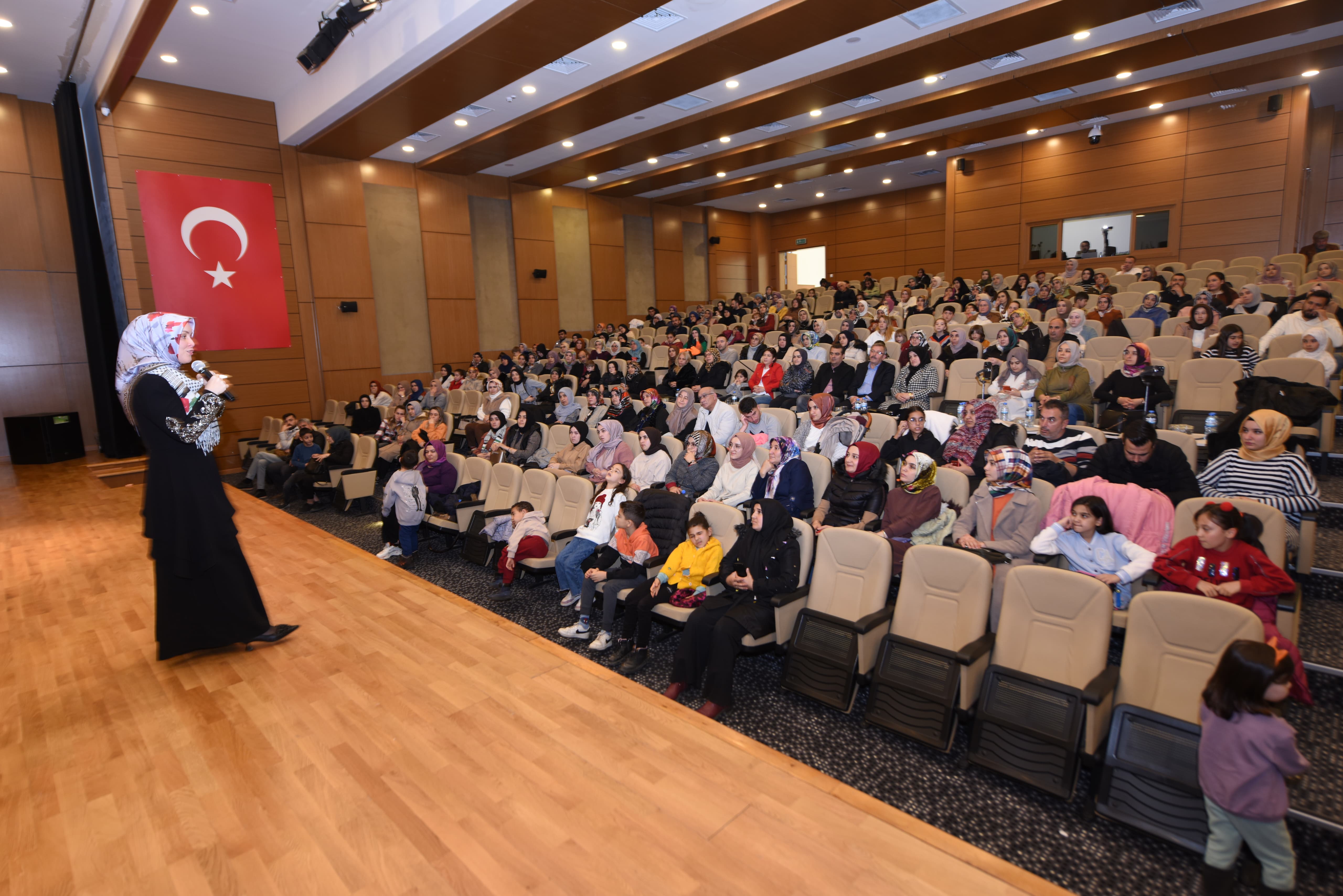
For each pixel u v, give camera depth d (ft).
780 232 68.44
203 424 9.34
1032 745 9.05
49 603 13.20
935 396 22.62
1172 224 39.42
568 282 52.06
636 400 28.89
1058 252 43.65
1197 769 7.86
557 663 10.44
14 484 26.45
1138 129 40.14
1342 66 31.55
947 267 48.39
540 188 49.44
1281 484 11.27
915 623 10.97
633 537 14.42
